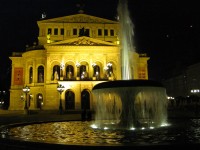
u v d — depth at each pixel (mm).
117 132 16328
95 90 20422
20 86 80188
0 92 101125
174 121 24641
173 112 47875
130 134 15203
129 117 18625
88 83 68188
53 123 25406
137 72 79250
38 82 75438
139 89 18531
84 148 9438
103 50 71938
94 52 71688
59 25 81750
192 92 86000
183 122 23453
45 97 70875
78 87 67938
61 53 71250
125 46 28109
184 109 57938
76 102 67312
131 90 18500
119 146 9375
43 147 9969
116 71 71438
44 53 75500
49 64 70812
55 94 69438
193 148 9430
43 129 19391
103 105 21453
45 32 81312
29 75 78250
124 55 28031
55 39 81000
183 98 72688
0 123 29469
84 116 29344
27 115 48406
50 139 13984
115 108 20766
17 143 10820
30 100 75500
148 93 19547
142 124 18812
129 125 18531
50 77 70688
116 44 72062
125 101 18641
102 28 83000
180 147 9430
